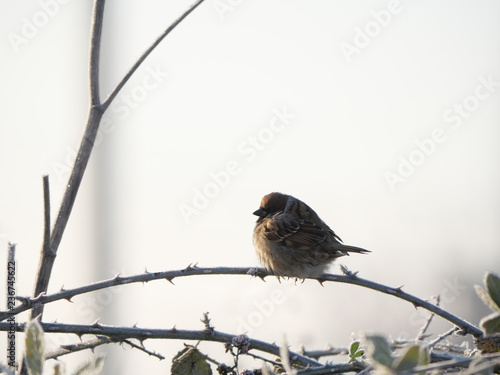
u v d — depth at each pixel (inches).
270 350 269.6
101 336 281.9
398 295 305.6
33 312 288.8
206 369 266.8
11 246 290.0
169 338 271.4
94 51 319.6
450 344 296.5
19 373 204.5
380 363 128.0
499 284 146.9
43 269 294.7
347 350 341.4
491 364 134.0
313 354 343.3
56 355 283.6
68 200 307.9
